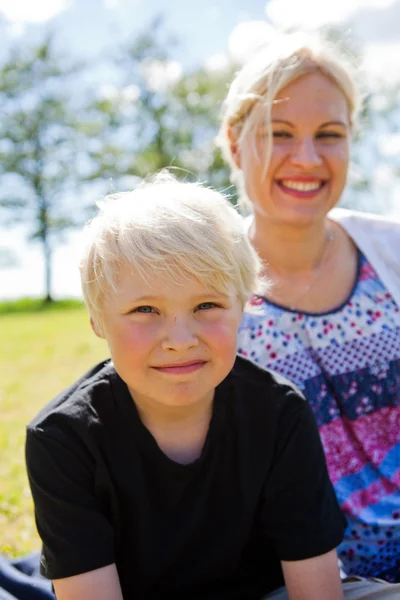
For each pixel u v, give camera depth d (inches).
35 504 62.3
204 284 58.1
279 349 79.2
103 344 402.6
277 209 80.4
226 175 1064.2
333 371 79.0
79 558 59.8
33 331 519.8
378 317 80.6
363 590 66.2
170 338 57.1
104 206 63.8
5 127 1143.6
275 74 78.1
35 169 1141.1
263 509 66.7
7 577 73.2
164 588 65.1
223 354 59.4
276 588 71.9
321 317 80.3
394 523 75.7
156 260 56.9
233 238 62.0
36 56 1174.3
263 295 81.7
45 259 1119.0
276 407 66.1
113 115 1142.3
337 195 81.7
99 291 60.4
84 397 63.4
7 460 155.2
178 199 60.8
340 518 66.9
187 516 62.7
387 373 78.9
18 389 257.3
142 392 60.3
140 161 1105.4
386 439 78.7
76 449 61.3
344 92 81.4
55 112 1144.2
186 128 1125.7
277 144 79.7
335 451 77.7
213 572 65.4
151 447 62.0
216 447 63.8
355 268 83.7
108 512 63.5
